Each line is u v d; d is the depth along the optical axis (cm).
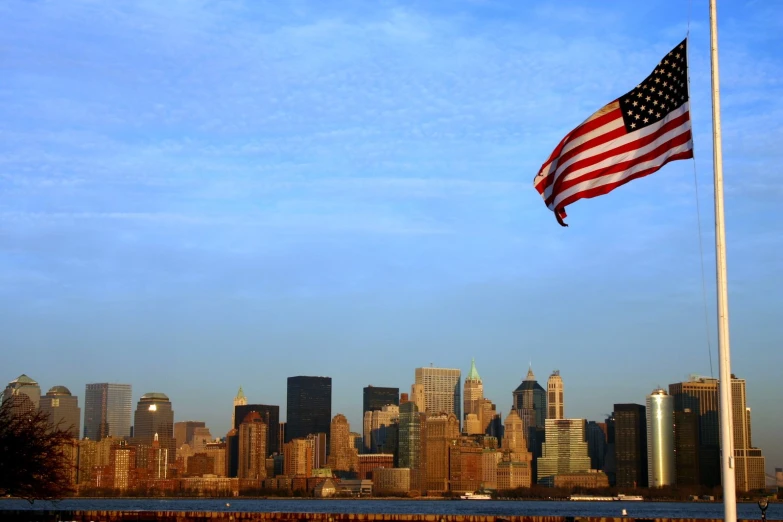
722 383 4016
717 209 4112
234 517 13025
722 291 4075
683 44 4516
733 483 3947
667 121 4538
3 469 8325
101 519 12812
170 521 12962
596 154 4666
